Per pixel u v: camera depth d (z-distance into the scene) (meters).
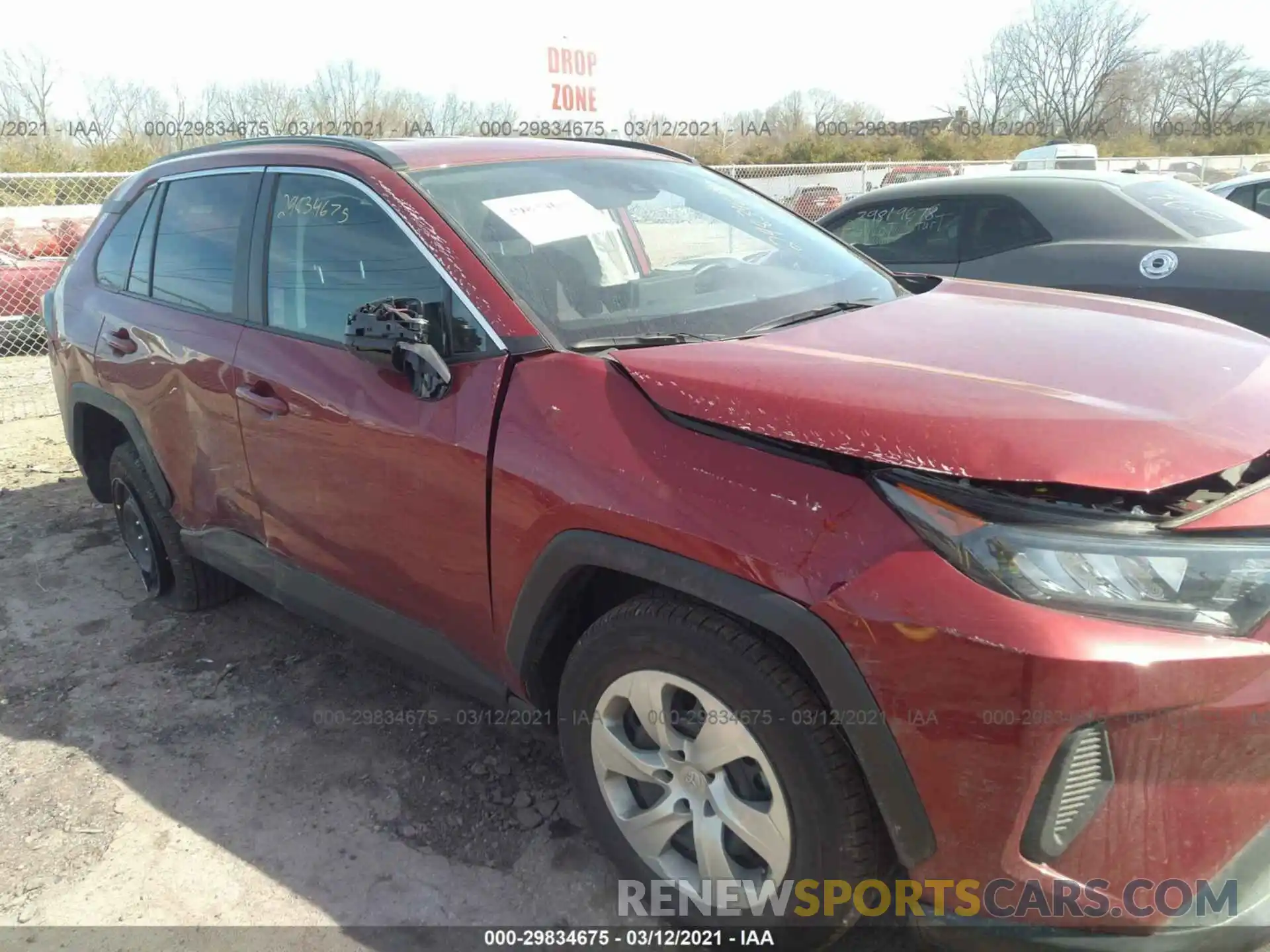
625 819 2.14
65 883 2.40
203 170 3.32
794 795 1.77
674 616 1.87
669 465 1.87
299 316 2.75
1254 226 5.43
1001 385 1.82
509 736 2.96
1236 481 1.65
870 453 1.66
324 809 2.65
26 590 4.11
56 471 5.82
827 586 1.64
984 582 1.54
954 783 1.59
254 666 3.43
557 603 2.13
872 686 1.61
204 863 2.46
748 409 1.81
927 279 3.14
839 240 3.31
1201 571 1.54
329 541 2.71
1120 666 1.47
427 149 2.80
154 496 3.61
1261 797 1.65
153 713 3.15
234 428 2.94
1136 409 1.73
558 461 2.02
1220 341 2.22
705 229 2.97
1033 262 5.51
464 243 2.39
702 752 1.92
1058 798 1.55
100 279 3.78
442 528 2.31
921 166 17.72
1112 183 5.60
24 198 14.81
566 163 2.96
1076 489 1.56
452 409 2.24
